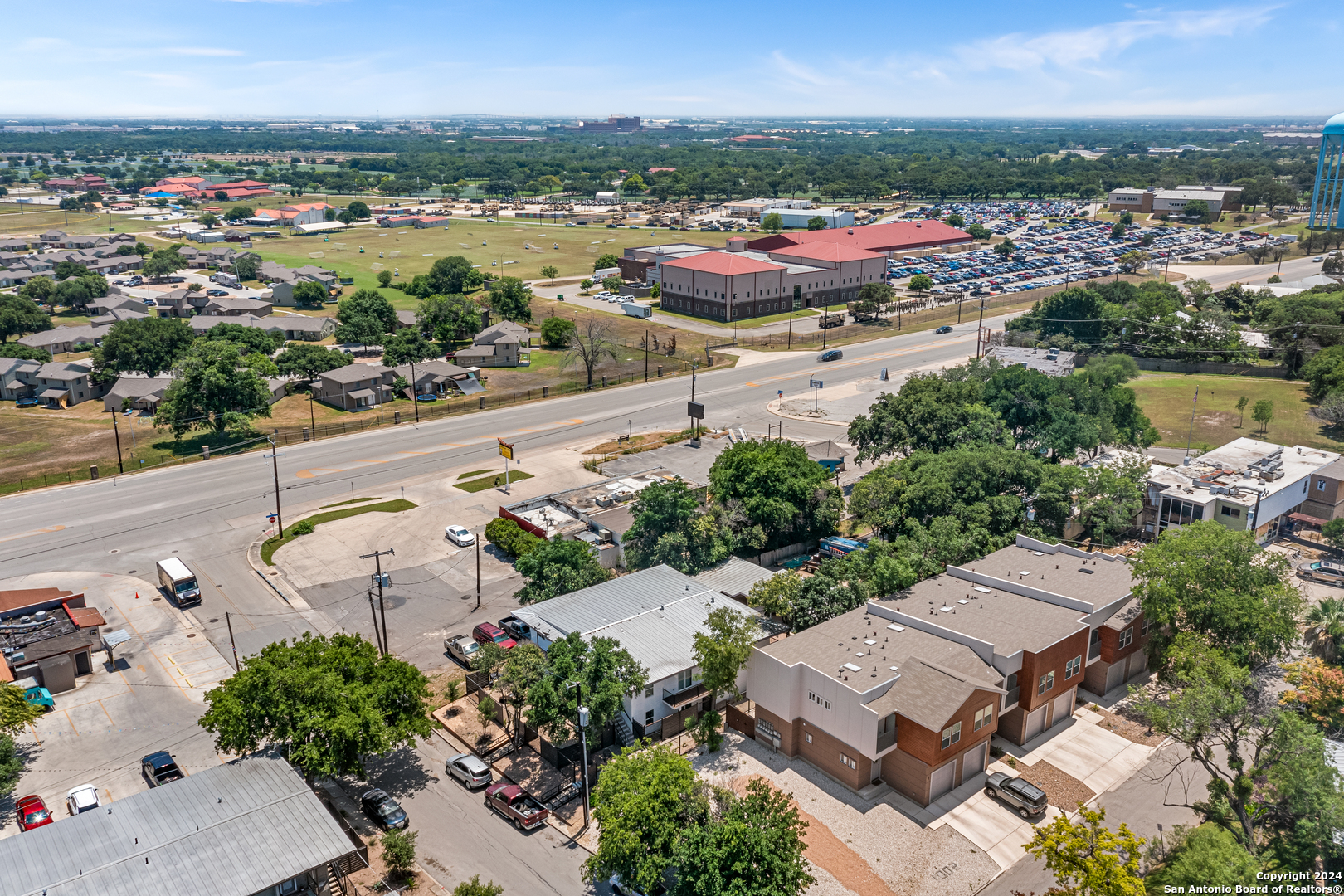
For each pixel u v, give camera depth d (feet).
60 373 566.77
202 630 295.28
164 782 218.38
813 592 266.57
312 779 212.84
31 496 405.18
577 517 355.77
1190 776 222.07
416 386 566.36
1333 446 459.32
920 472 338.13
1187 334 633.61
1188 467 374.02
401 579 329.93
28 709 223.51
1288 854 185.98
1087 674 261.24
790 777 223.51
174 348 610.24
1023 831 204.03
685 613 265.54
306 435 488.02
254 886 166.61
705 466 415.85
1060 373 526.98
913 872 191.42
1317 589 311.88
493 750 234.17
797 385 588.09
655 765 184.75
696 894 164.76
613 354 635.66
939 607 257.34
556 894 185.68
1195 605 243.19
